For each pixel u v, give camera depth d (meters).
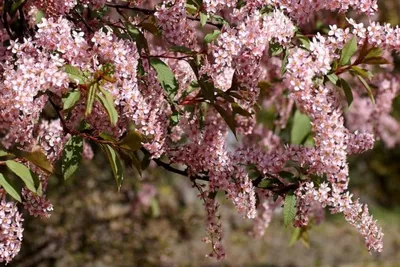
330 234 15.08
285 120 4.95
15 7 3.28
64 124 3.11
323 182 3.14
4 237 2.90
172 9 3.05
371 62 3.12
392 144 7.57
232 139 4.65
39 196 2.98
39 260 7.02
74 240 7.22
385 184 14.68
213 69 3.02
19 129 2.96
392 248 14.82
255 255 11.96
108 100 2.76
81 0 3.13
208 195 3.38
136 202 7.30
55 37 2.84
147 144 3.04
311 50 2.93
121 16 3.56
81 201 7.23
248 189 3.16
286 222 3.15
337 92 3.86
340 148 2.99
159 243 7.49
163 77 3.10
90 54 2.87
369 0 3.08
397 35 3.08
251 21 2.96
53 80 2.74
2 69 3.06
